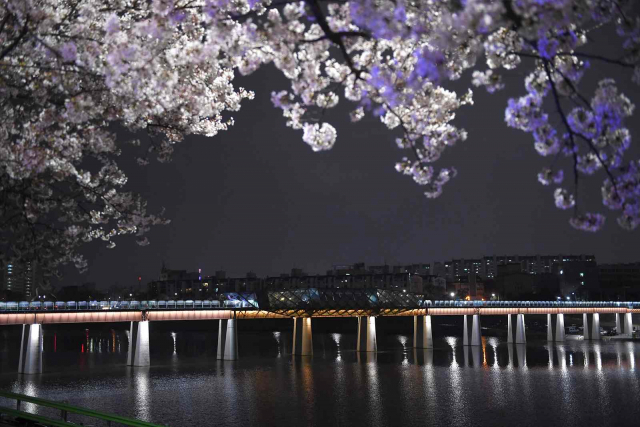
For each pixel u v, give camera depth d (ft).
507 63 35.86
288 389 253.85
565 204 32.99
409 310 472.85
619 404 215.92
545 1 29.37
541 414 200.34
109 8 57.36
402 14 33.88
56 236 71.00
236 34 43.98
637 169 32.01
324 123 42.19
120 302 341.82
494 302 547.08
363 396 236.63
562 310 588.50
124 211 72.33
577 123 32.27
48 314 299.99
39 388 250.16
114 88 51.01
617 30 31.48
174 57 49.44
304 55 42.09
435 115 42.11
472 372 313.53
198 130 74.33
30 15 50.60
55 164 58.49
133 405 214.28
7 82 55.57
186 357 404.77
